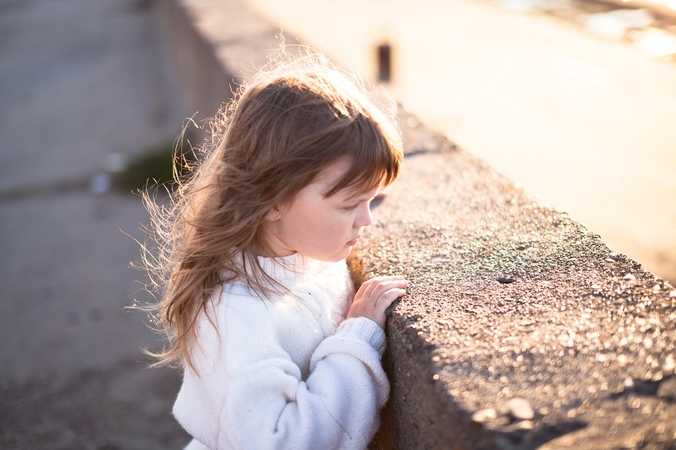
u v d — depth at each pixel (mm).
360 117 1143
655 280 1152
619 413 853
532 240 1380
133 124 8812
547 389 902
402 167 1929
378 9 17156
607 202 6094
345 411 1114
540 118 8500
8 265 5035
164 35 12359
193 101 6652
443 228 1491
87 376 3383
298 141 1112
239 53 4277
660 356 944
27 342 3807
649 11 13859
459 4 17250
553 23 14180
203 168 1312
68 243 5363
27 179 7211
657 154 7129
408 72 11031
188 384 1264
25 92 11789
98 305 4246
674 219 5664
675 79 9797
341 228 1172
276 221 1206
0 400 3156
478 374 946
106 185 6555
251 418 1102
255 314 1172
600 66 10688
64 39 16078
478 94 9633
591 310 1071
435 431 962
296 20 16078
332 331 1270
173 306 1270
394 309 1154
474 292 1176
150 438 2869
